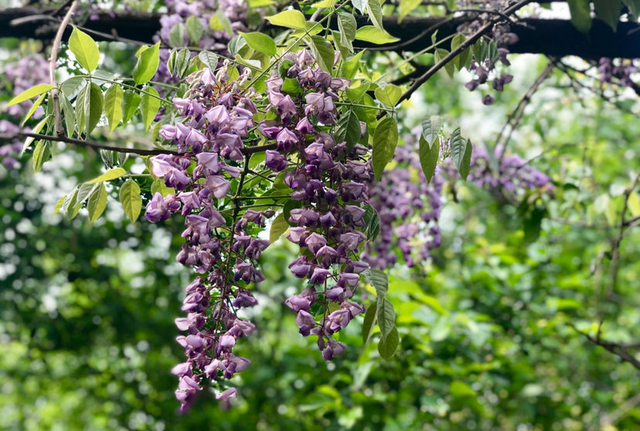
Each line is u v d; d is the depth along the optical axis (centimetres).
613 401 663
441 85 858
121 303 654
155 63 206
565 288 561
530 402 621
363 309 184
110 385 744
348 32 192
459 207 709
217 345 181
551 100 511
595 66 363
